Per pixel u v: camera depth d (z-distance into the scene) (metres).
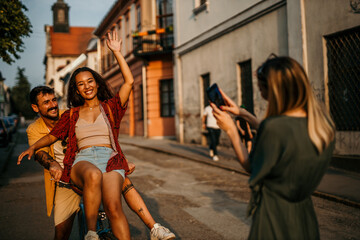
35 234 4.10
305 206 1.61
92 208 2.25
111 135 2.56
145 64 17.62
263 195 1.60
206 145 12.70
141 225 4.29
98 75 2.78
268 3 8.91
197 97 13.09
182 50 13.90
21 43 7.81
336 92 7.15
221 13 11.23
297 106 1.58
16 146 16.78
